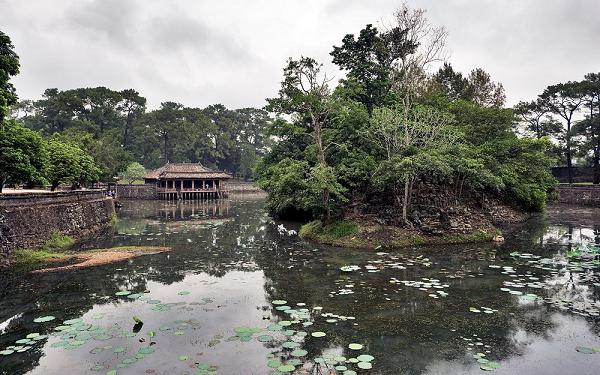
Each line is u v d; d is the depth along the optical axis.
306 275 15.55
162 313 11.52
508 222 29.00
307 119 27.17
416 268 16.23
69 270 16.89
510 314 11.09
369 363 8.26
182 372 7.93
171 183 71.38
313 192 23.64
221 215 42.53
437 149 22.02
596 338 9.50
